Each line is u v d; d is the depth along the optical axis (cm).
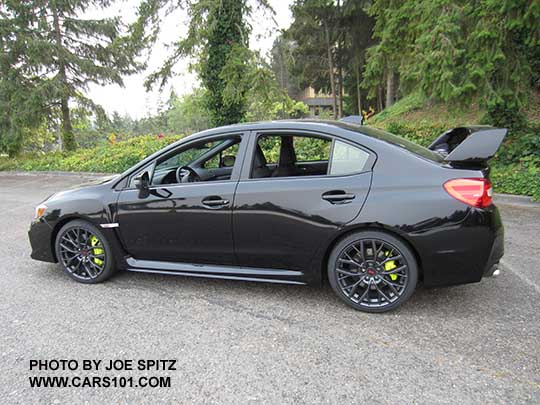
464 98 668
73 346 263
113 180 363
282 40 1193
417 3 689
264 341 261
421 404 199
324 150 342
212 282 364
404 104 1450
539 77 833
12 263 432
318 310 302
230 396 211
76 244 369
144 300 329
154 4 1116
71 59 1496
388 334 265
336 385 216
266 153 348
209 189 321
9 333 281
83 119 1705
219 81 1156
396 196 275
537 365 227
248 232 311
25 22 1449
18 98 1446
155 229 340
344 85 2709
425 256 273
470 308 296
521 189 639
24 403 211
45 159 1530
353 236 288
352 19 2002
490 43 616
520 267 373
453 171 272
